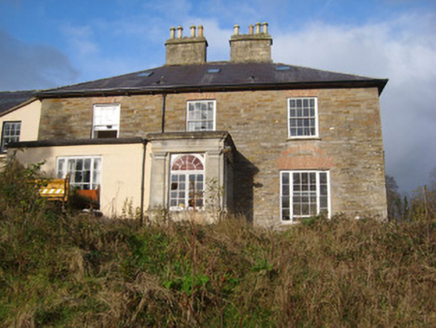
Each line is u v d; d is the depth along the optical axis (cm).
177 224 1056
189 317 670
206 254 859
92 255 840
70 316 675
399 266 899
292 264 830
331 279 795
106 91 1802
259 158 1694
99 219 1114
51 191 1141
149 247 938
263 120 1727
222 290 765
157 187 1400
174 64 2173
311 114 1720
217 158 1393
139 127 1780
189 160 1423
